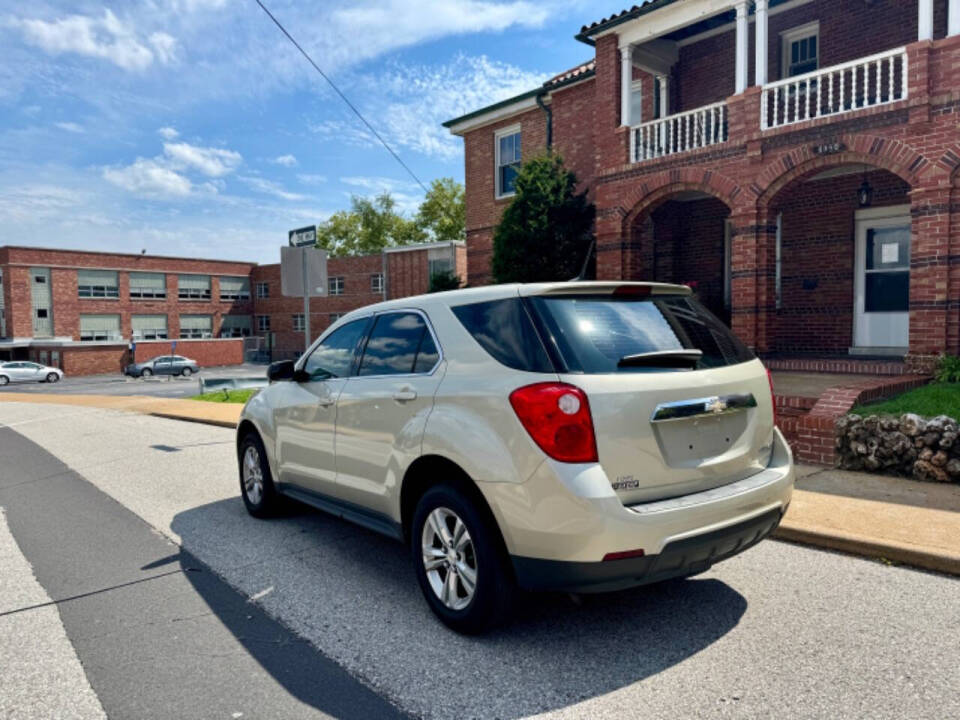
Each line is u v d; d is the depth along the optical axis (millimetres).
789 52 12523
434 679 3045
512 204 14000
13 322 48375
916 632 3371
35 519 6312
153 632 3660
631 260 12547
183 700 2936
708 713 2699
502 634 3480
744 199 10734
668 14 11641
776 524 3592
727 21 12969
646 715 2697
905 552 4297
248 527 5738
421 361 3857
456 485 3465
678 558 3080
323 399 4625
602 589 3002
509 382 3203
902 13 10875
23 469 9367
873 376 9383
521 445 3074
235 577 4500
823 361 10289
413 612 3828
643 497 3104
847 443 6559
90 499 7125
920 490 5723
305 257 10023
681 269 14219
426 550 3668
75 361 45500
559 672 3070
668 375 3256
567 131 15727
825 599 3814
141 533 5668
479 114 17578
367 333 4488
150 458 9750
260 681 3086
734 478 3461
